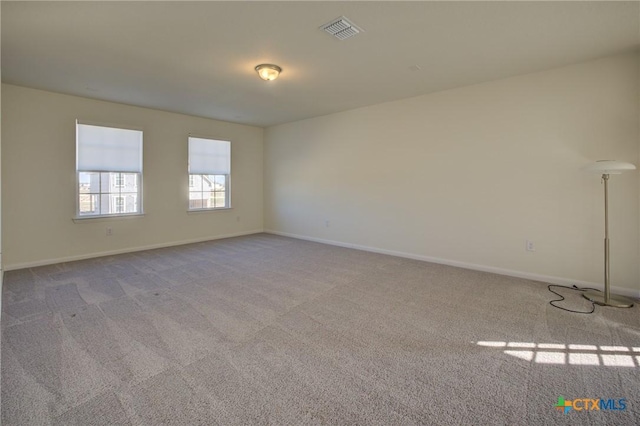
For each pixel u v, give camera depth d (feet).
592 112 10.64
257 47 9.66
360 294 10.43
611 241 10.49
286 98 15.28
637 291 10.07
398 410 5.16
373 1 7.23
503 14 7.75
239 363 6.46
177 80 12.61
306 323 8.28
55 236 14.29
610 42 9.26
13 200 13.19
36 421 4.85
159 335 7.57
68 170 14.55
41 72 11.68
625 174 10.16
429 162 14.71
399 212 15.94
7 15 7.80
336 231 18.86
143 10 7.61
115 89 13.70
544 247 11.78
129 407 5.18
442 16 7.86
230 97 15.03
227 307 9.27
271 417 4.99
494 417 5.01
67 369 6.17
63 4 7.32
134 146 16.65
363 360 6.60
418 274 12.75
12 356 6.60
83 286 11.03
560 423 4.89
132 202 16.79
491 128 12.80
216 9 7.57
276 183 22.45
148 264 14.08
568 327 8.09
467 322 8.37
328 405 5.27
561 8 7.48
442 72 11.73
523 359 6.65
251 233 22.82
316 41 9.25
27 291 10.50
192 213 19.29
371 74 11.96
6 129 12.92
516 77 12.09
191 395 5.48
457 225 13.98
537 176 11.81
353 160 17.76
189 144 18.99
